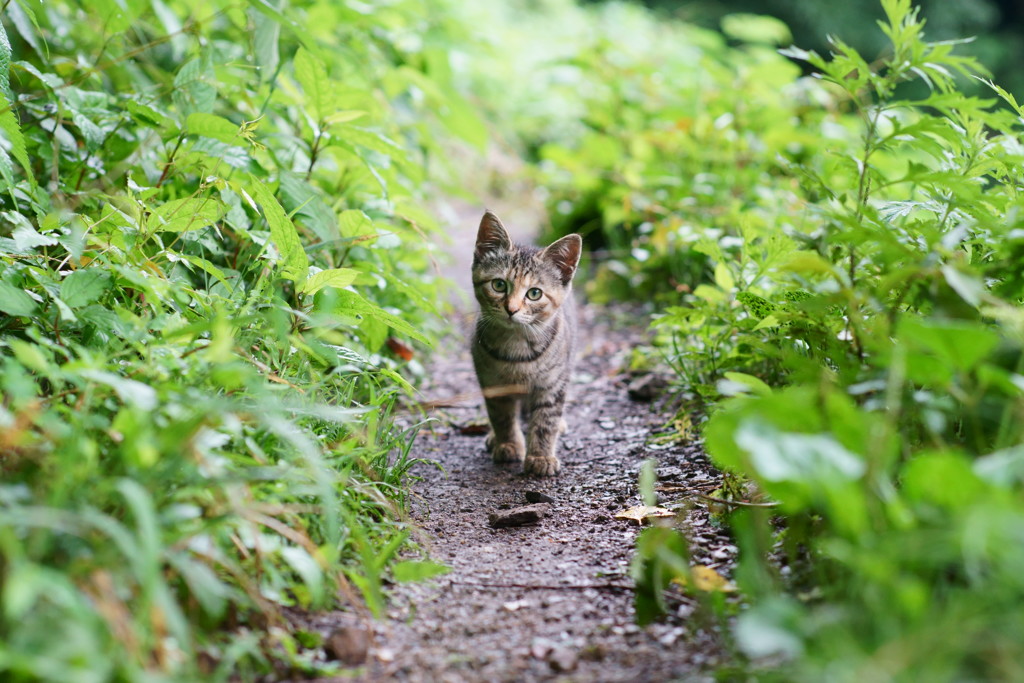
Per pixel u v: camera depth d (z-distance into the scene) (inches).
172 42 226.7
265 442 112.3
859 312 118.5
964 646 70.1
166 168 167.5
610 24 524.7
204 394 104.0
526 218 420.8
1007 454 82.9
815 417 85.6
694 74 370.0
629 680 88.4
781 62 325.4
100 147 173.3
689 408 171.8
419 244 207.2
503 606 106.7
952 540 74.4
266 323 133.8
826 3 647.8
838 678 67.5
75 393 104.7
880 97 135.8
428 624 102.0
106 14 196.1
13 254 132.2
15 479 92.7
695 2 649.0
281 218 136.1
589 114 361.1
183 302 129.6
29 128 173.5
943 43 129.8
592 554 122.2
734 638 93.1
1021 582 70.0
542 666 92.2
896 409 95.1
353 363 163.5
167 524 84.6
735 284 171.8
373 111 227.3
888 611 75.4
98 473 89.4
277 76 197.5
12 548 71.4
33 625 71.0
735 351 165.8
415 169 220.2
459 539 130.2
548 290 177.2
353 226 166.6
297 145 195.3
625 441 177.8
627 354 231.9
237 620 93.7
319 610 101.9
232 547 97.6
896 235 117.8
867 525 82.9
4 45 146.2
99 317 115.0
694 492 140.9
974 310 108.7
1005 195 128.0
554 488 155.0
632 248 288.4
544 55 484.7
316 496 109.5
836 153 149.5
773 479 79.7
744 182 284.2
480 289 179.2
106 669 68.9
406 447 145.1
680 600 103.5
